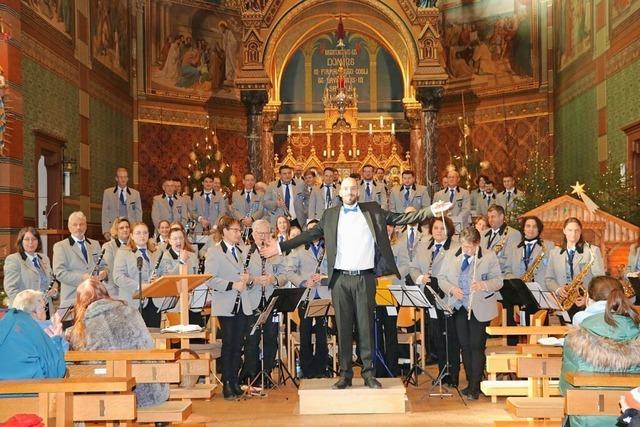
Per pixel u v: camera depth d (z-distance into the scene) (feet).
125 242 36.81
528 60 76.79
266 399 32.24
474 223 44.78
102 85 67.77
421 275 33.19
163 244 38.24
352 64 90.48
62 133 57.82
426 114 75.10
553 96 75.56
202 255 46.34
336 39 90.07
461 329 31.53
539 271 35.42
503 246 37.32
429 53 74.64
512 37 77.92
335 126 86.94
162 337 27.32
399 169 84.69
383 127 88.38
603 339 18.06
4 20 45.34
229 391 32.48
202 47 81.46
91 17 65.16
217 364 40.70
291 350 38.32
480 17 80.38
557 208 43.93
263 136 86.22
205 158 76.07
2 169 46.29
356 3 81.35
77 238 35.01
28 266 33.30
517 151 77.66
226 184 75.87
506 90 78.54
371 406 29.04
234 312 32.22
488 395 29.53
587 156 65.05
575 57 68.39
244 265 32.78
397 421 27.78
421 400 31.45
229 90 84.02
